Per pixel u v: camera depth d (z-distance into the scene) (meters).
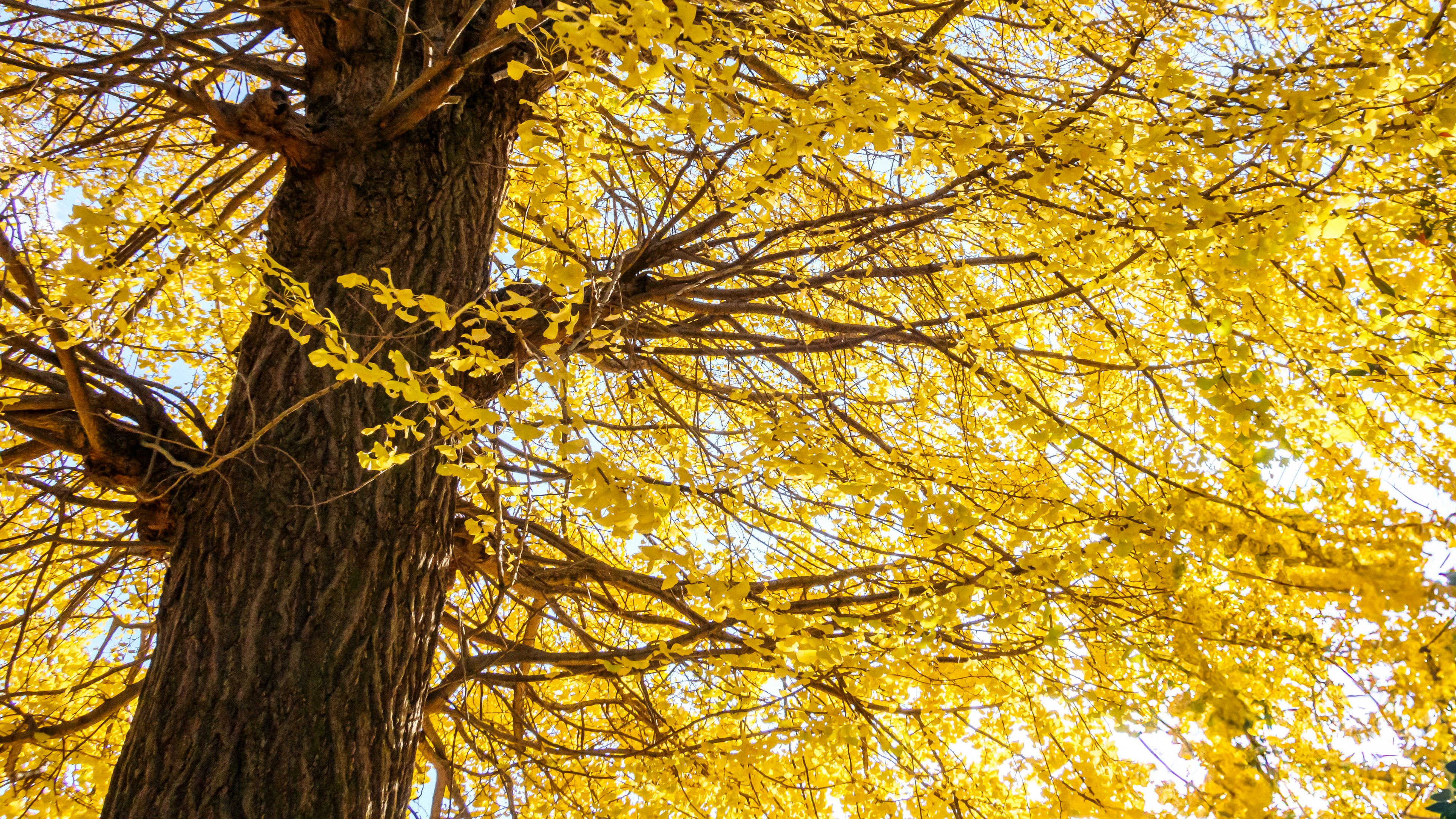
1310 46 2.27
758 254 2.92
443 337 2.29
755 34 2.39
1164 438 2.55
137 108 2.62
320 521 1.97
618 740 3.12
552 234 1.93
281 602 1.86
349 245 2.33
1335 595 1.84
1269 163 1.91
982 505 2.36
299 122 2.34
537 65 2.75
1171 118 1.93
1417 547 1.76
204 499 2.02
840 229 2.48
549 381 1.63
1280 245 1.78
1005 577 2.00
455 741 3.24
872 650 2.27
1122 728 2.09
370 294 2.08
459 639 2.66
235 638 1.81
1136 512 1.98
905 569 2.41
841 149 1.85
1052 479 2.27
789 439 2.20
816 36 2.29
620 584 2.55
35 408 2.03
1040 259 2.40
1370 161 1.98
